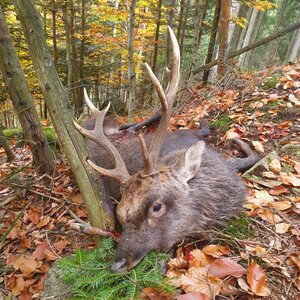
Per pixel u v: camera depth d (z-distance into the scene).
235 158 1.05
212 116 1.42
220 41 1.95
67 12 3.23
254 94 1.45
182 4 2.87
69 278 0.62
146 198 0.66
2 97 2.42
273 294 0.58
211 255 0.66
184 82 1.91
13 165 1.48
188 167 0.74
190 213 0.72
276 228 0.73
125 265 0.63
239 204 0.80
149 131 1.43
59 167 1.20
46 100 0.74
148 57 4.04
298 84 1.39
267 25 5.93
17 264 0.80
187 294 0.55
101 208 0.72
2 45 1.03
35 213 0.97
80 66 3.27
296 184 0.86
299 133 1.12
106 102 3.34
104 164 1.05
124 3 2.56
